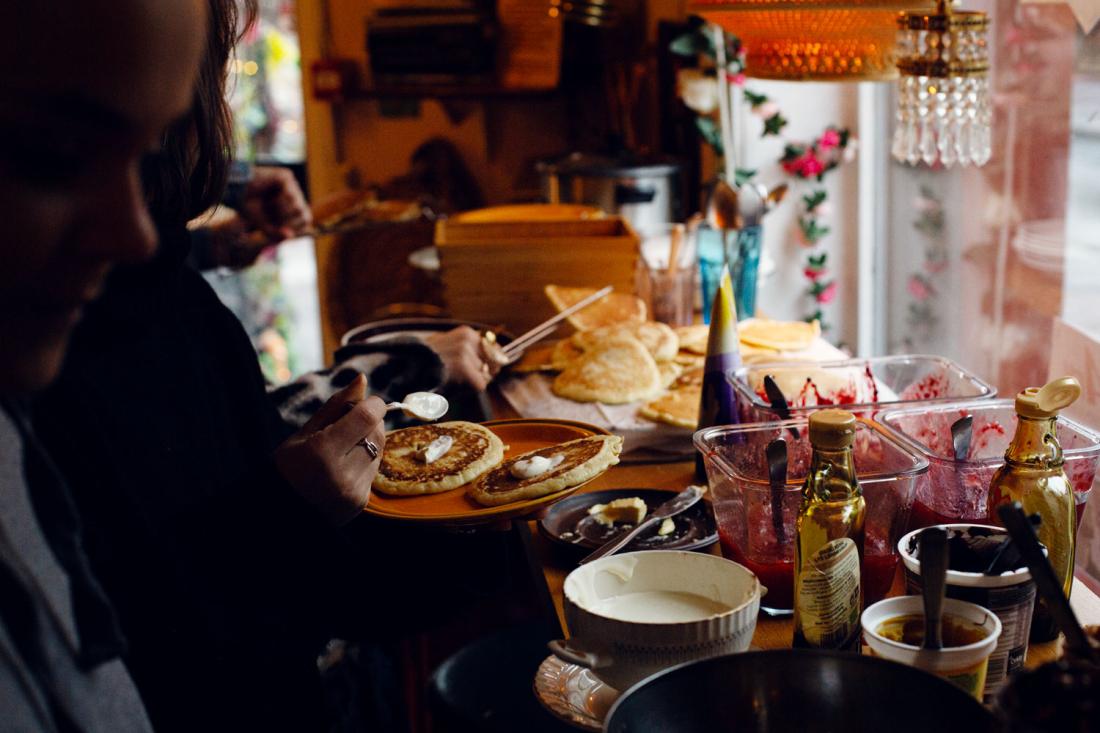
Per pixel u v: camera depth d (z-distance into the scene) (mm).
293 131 5160
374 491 1400
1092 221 1749
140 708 792
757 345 2076
